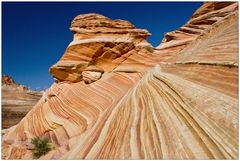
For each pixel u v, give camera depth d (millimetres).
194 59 8906
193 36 21125
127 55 20672
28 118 21078
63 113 17719
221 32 9695
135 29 21844
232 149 4715
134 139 6969
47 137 16266
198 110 6293
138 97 9688
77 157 8195
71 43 21375
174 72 9375
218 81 6766
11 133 20812
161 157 5625
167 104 7652
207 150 5066
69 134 14977
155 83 9617
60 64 20812
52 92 21344
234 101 5637
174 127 6344
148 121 7488
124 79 18453
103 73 19984
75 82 20578
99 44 20297
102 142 8141
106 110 12547
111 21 21719
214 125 5500
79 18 22047
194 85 7438
